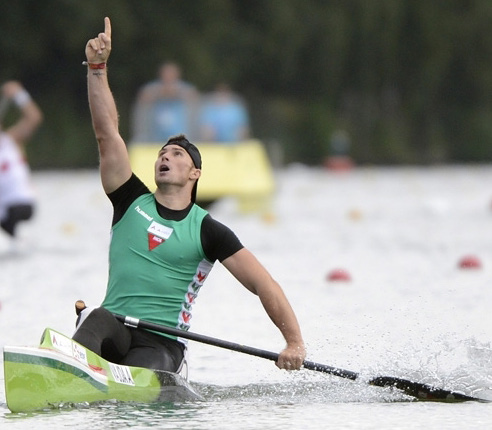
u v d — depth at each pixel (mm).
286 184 131500
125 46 169375
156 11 171125
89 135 169625
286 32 189250
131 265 27359
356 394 26891
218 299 42750
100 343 25844
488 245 60719
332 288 44656
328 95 195500
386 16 195625
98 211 88250
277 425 23016
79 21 164000
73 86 170625
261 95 192750
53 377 24406
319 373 29344
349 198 103750
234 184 83312
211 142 90062
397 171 174000
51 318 37844
